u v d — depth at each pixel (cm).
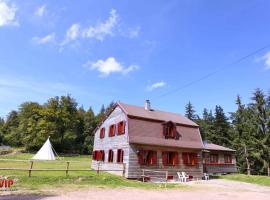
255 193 1984
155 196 1605
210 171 3497
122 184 2103
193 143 3106
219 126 6412
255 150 4384
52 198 1310
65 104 7562
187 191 1931
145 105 3300
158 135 2847
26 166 2775
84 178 2077
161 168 2723
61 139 7206
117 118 2980
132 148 2578
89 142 8025
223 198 1664
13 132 8194
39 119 7025
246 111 4925
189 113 7462
